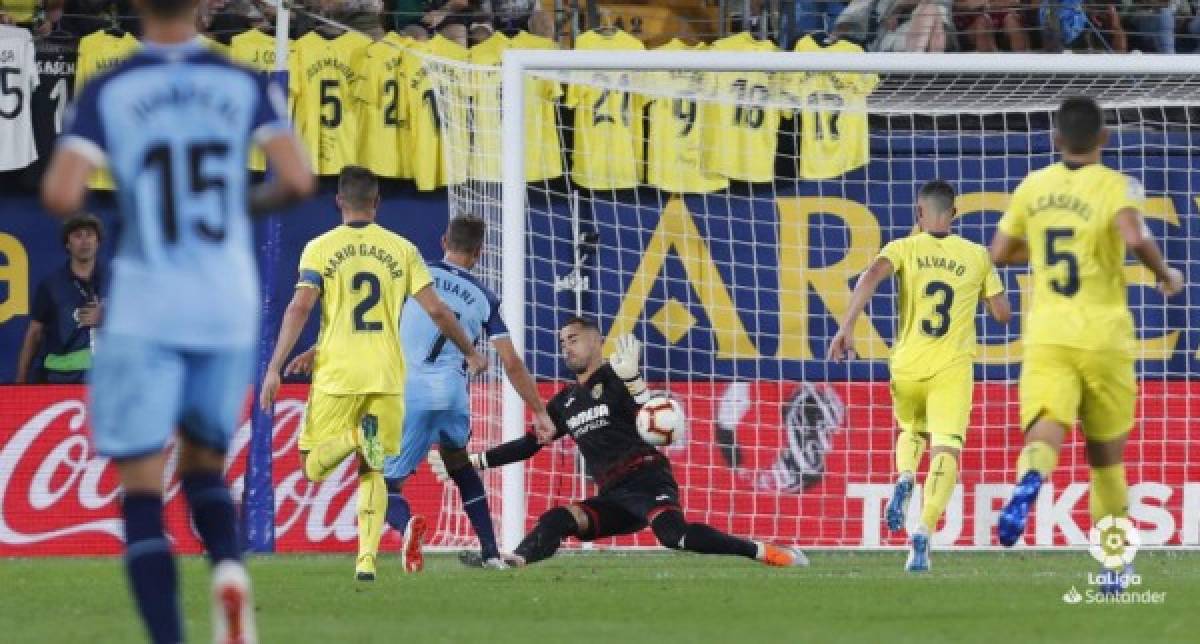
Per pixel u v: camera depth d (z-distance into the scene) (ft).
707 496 169.17
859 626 91.04
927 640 83.97
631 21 202.39
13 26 172.76
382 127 172.65
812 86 172.04
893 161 175.94
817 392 170.50
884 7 196.24
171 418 64.59
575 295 173.88
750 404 170.19
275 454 165.89
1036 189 100.73
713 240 174.50
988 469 170.50
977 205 176.45
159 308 63.82
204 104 65.36
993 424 170.91
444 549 163.43
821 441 170.19
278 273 169.07
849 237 175.32
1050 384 99.09
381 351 124.67
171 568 65.92
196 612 100.48
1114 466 103.71
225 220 65.26
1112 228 98.68
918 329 138.21
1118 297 100.12
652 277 174.29
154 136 64.59
